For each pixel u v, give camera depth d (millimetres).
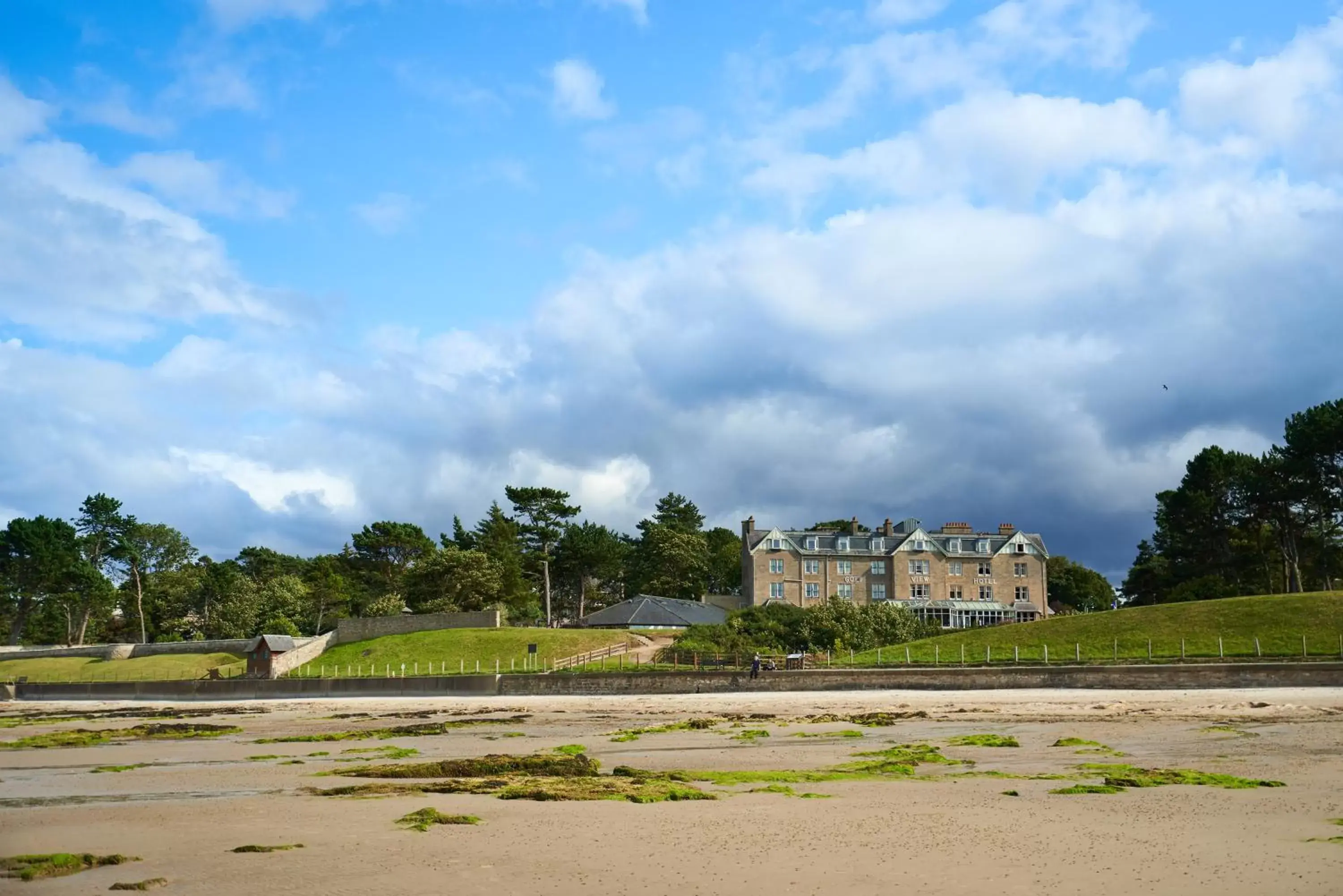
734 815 19047
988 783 22625
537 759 27531
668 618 96688
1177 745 29266
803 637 77625
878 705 46812
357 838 17719
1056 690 48969
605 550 133875
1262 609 63062
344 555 140250
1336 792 20172
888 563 121250
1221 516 100188
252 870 15406
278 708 60156
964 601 120688
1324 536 97625
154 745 39375
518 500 132500
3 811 22516
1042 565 122625
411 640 87938
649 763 28938
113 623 133125
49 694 76875
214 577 126000
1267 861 14430
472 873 14914
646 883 14109
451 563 109938
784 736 35594
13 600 128875
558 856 15914
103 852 17141
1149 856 14969
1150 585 110562
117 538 135750
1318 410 92250
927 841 16281
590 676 59688
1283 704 40125
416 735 40375
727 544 154750
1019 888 13383
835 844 16250
